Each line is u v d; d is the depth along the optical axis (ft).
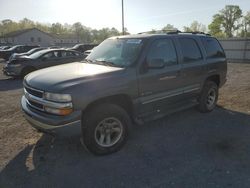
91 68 13.99
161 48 15.47
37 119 12.26
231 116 19.33
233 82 34.50
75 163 12.60
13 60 41.11
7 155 13.48
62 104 11.49
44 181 11.14
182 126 17.29
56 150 13.98
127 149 13.98
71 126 11.67
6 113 21.15
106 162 12.66
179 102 17.28
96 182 11.02
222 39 74.18
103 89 12.42
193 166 12.12
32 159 13.03
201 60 18.34
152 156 13.17
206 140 15.02
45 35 256.11
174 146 14.29
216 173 11.50
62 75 12.87
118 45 15.84
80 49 88.99
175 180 11.03
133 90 13.78
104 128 13.10
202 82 18.69
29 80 13.46
